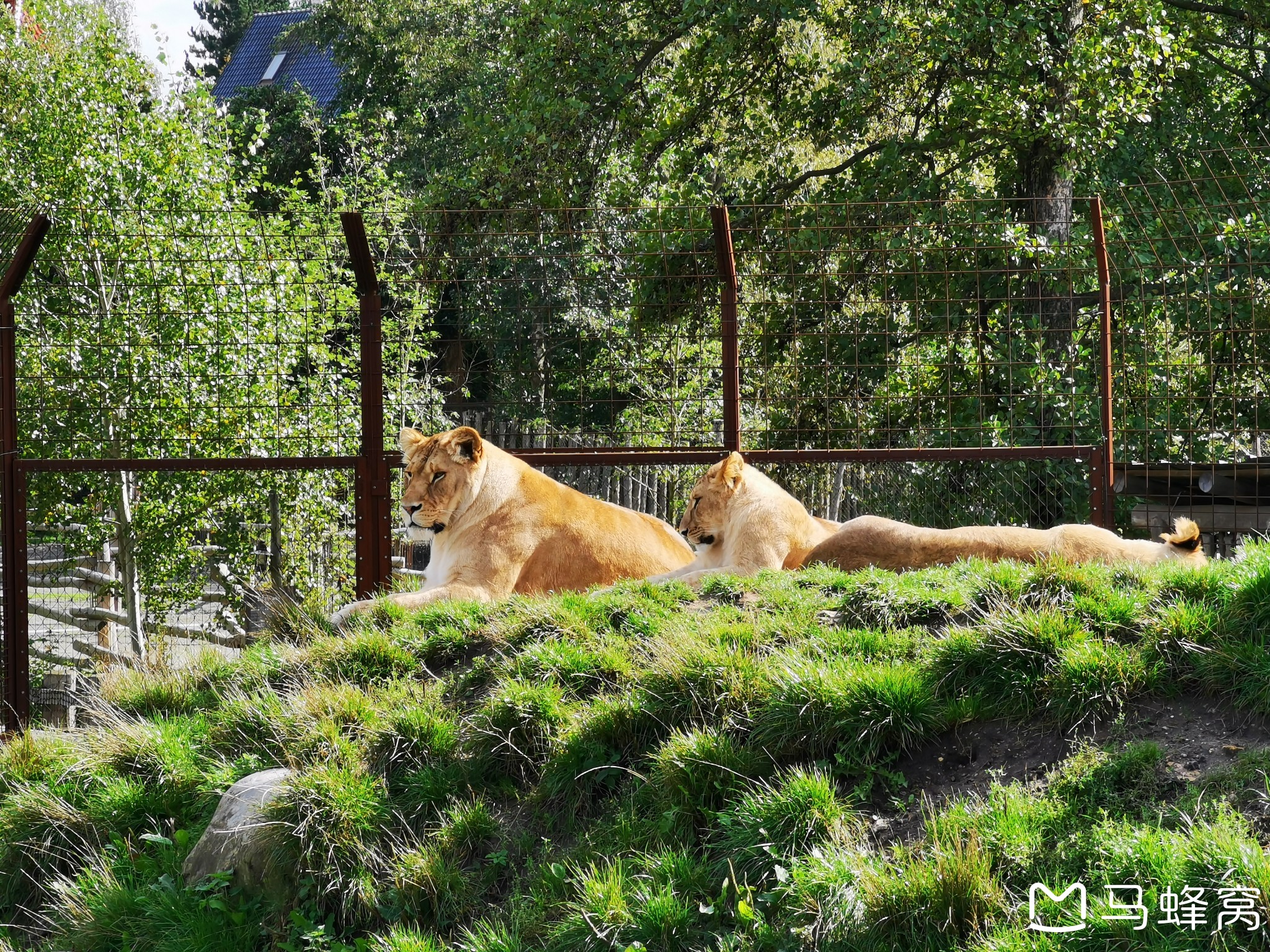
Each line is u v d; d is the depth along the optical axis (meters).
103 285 13.01
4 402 7.88
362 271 8.02
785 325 13.12
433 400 15.68
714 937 4.16
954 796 4.46
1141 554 6.34
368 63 33.09
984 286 12.79
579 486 13.01
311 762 5.57
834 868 4.11
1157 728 4.45
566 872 4.73
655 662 5.52
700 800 4.78
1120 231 10.98
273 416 13.09
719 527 7.68
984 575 5.78
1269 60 16.42
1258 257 12.23
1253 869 3.46
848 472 12.92
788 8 14.03
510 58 16.19
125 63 15.27
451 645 6.37
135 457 13.24
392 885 4.96
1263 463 8.41
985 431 12.11
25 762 6.31
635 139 16.53
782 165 16.53
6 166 13.93
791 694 4.94
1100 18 13.20
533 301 13.70
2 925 5.45
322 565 12.94
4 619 7.83
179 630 12.12
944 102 15.98
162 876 5.25
